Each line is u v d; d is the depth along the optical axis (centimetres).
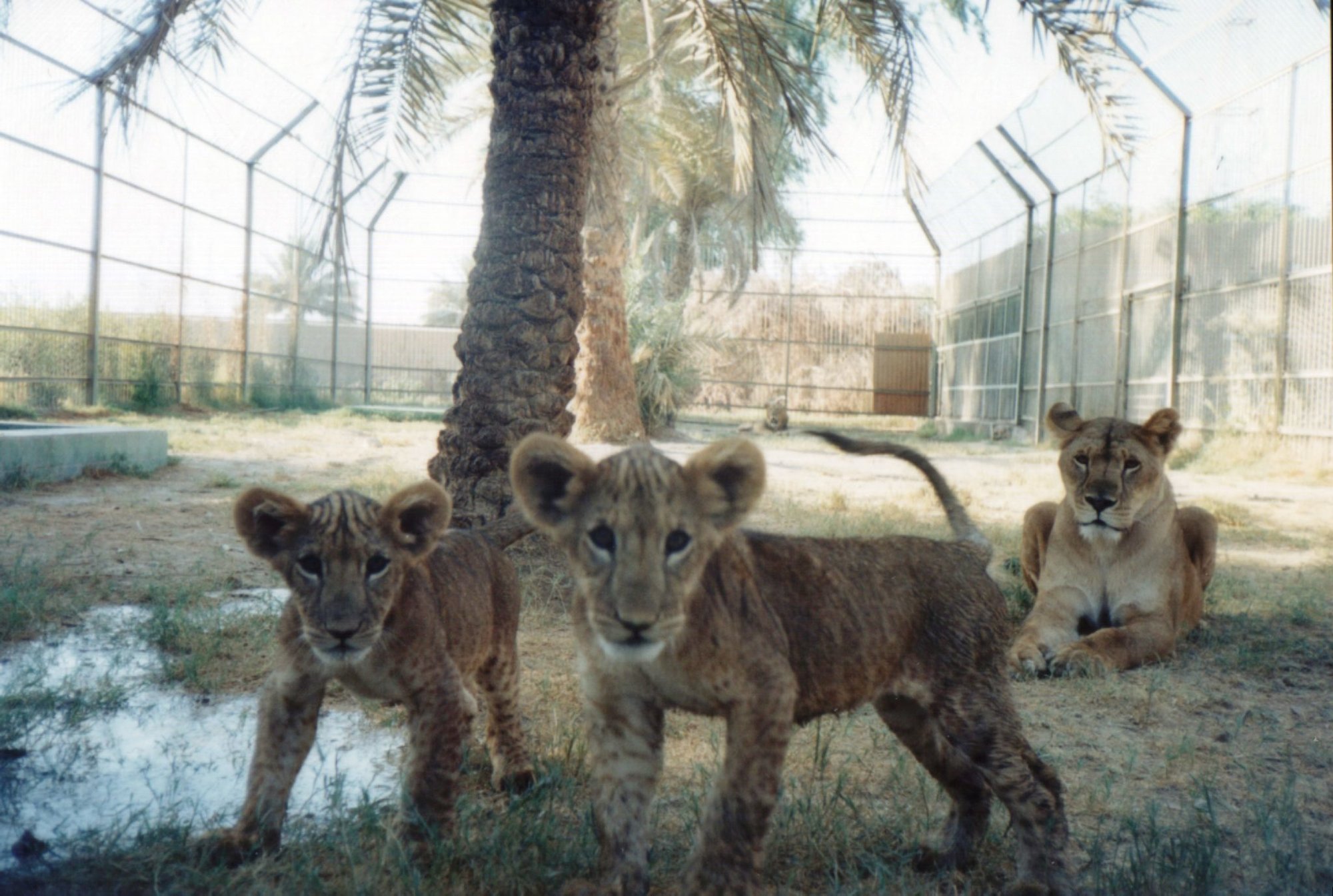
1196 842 399
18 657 636
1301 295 1883
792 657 368
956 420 3522
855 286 3994
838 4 1131
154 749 500
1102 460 735
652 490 316
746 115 1221
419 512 392
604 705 347
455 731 394
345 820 403
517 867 367
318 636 366
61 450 1392
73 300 2322
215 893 352
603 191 1833
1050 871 369
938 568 405
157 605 751
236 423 2453
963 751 387
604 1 863
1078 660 697
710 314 3922
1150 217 2320
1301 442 1873
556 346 845
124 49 1106
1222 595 932
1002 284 3186
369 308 3734
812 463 2142
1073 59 1181
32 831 405
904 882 379
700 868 328
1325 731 592
